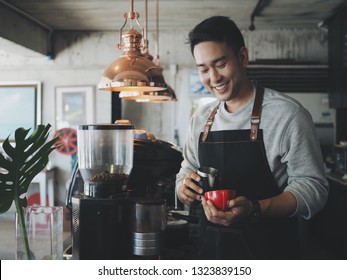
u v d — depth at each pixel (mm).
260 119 1575
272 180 1579
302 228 4242
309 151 1501
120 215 1456
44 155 1650
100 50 6266
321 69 5477
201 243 1721
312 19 5566
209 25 1461
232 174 1622
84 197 1471
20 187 1595
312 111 5414
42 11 5148
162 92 3193
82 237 1429
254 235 1578
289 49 6035
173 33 6199
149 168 2125
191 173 1582
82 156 1616
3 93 6305
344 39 4855
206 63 1487
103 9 5039
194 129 1802
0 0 4547
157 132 6281
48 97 6312
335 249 4410
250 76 5484
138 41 2271
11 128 6289
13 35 4926
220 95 1545
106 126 1586
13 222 4570
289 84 5484
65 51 6270
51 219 1500
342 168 4727
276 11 5160
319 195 1475
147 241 1474
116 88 2467
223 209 1398
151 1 4684
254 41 6078
